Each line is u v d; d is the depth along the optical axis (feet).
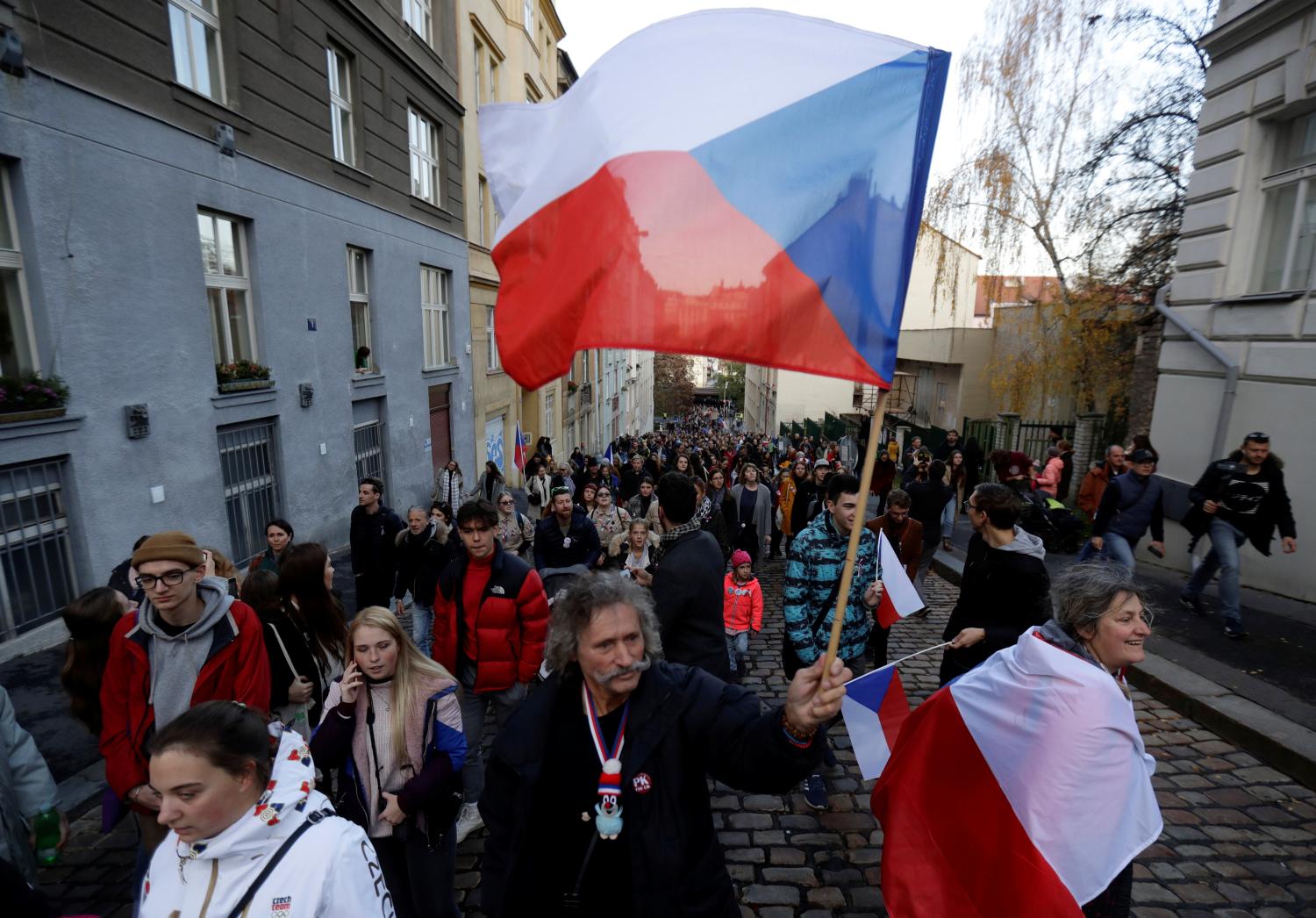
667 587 10.44
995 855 6.93
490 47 65.05
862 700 10.41
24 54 19.61
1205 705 15.12
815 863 11.13
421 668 8.67
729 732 5.66
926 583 29.55
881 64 6.40
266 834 5.12
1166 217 44.47
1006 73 46.57
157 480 24.58
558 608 5.98
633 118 6.70
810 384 150.30
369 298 42.63
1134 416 40.96
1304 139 23.75
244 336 30.78
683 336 6.38
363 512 21.12
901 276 6.14
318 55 35.27
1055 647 6.99
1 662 19.29
